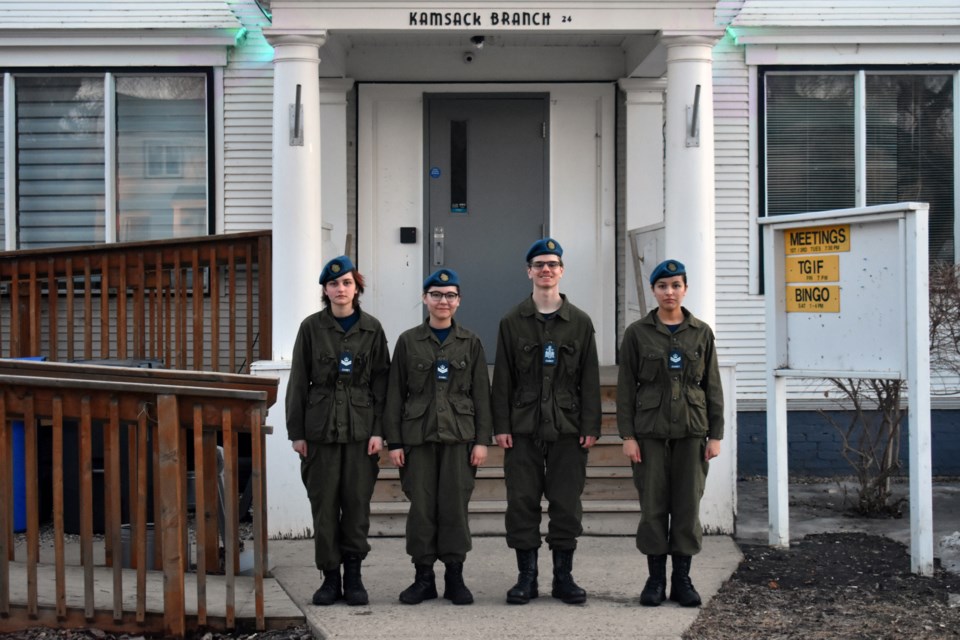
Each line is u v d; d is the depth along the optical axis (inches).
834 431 383.9
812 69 384.5
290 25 306.0
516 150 386.6
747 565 276.7
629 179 382.3
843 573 269.0
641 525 241.6
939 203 389.7
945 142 389.4
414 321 386.9
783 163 387.2
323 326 239.6
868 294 272.8
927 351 263.4
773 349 292.0
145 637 229.9
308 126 309.4
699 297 309.6
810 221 281.9
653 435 238.2
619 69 384.5
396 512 310.5
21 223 386.0
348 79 378.9
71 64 379.9
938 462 386.6
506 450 246.1
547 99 385.7
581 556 286.4
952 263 386.0
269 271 334.3
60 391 232.2
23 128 385.1
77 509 331.0
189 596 243.1
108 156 382.3
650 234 347.6
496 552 291.3
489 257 387.5
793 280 289.6
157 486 255.0
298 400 239.0
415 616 234.4
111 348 382.6
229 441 227.3
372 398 241.6
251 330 339.6
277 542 305.3
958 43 383.6
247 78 380.2
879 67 384.8
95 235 385.7
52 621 234.2
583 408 241.4
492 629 225.8
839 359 279.4
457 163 386.6
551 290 243.0
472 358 242.7
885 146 388.5
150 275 346.9
